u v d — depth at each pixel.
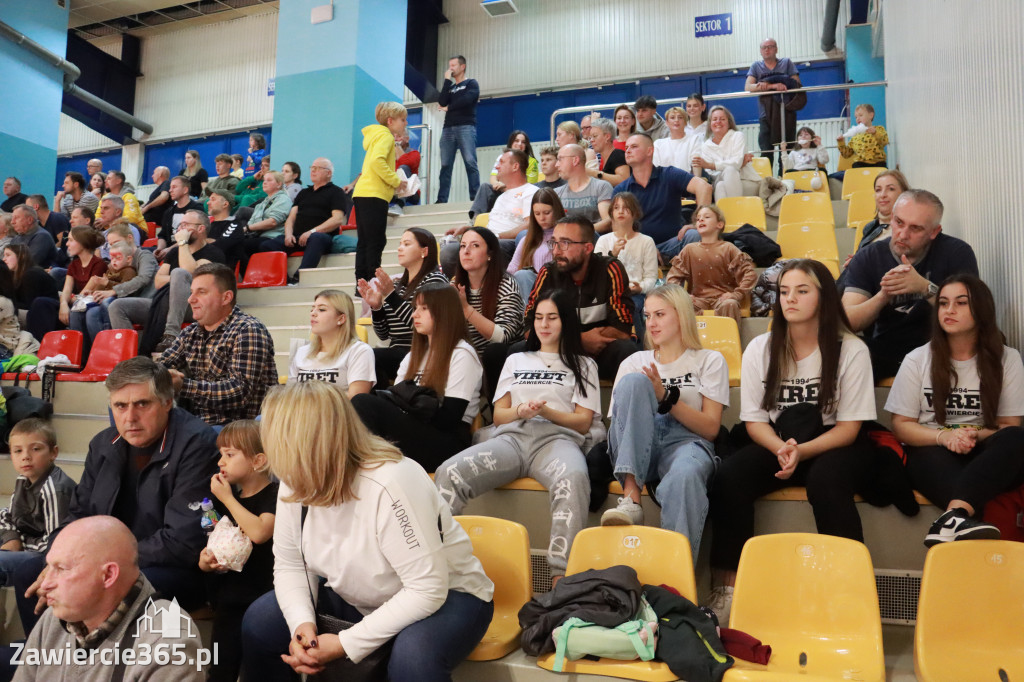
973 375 2.38
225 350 3.06
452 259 3.98
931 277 2.88
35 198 7.01
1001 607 1.78
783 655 1.82
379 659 1.70
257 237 6.15
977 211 3.13
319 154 7.35
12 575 2.33
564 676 1.82
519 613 1.95
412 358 2.87
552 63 11.65
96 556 1.64
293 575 1.83
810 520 2.34
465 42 12.05
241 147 13.12
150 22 13.30
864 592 1.86
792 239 4.52
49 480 2.65
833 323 2.39
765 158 6.99
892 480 2.28
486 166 11.77
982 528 1.92
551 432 2.55
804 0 10.61
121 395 2.32
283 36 7.67
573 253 3.17
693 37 11.03
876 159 6.54
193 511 2.24
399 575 1.70
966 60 3.31
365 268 4.84
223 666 2.11
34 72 8.85
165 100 13.60
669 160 5.93
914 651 1.95
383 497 1.69
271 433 1.67
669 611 1.86
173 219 6.48
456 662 1.73
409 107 12.12
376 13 7.77
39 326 5.03
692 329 2.63
